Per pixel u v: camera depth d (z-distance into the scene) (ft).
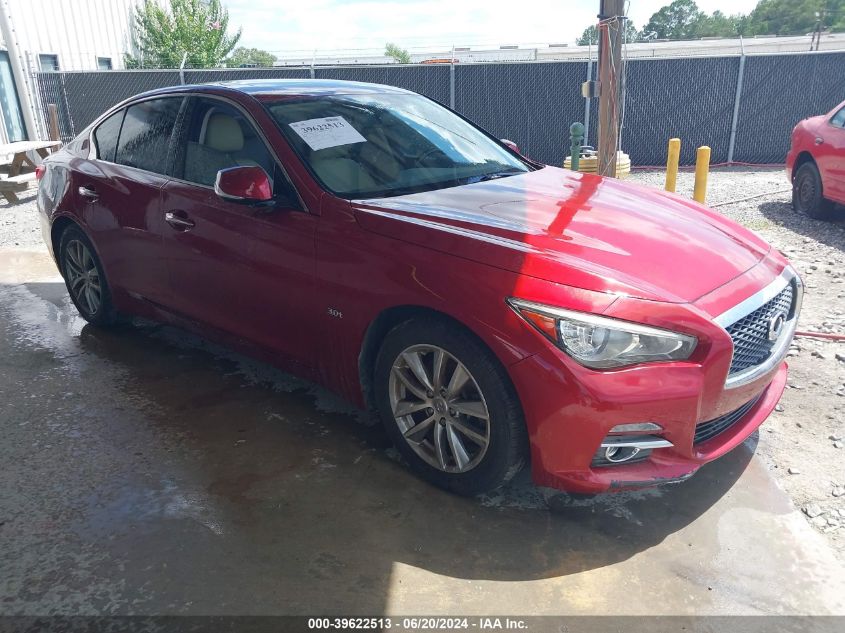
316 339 10.34
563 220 9.67
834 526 8.90
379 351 9.58
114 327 15.66
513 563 8.21
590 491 8.19
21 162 34.22
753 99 43.09
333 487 9.64
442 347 8.74
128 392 12.55
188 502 9.30
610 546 8.51
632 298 7.97
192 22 70.44
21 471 10.03
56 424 11.40
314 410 11.87
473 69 43.14
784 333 9.79
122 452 10.54
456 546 8.48
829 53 41.63
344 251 9.62
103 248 14.06
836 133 24.38
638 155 44.65
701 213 11.16
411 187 10.89
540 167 13.29
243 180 9.89
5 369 13.56
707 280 8.71
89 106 47.06
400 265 9.02
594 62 41.86
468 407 8.75
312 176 10.38
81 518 8.96
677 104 43.52
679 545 8.53
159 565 8.11
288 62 58.90
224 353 14.32
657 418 7.91
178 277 12.43
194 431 11.18
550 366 7.84
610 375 7.75
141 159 13.26
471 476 9.02
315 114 11.59
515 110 43.55
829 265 19.88
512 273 8.25
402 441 9.72
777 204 29.35
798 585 7.88
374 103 12.73
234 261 11.19
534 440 8.18
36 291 18.78
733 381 8.52
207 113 12.11
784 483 9.78
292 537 8.61
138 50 67.56
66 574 7.97
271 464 10.22
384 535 8.66
